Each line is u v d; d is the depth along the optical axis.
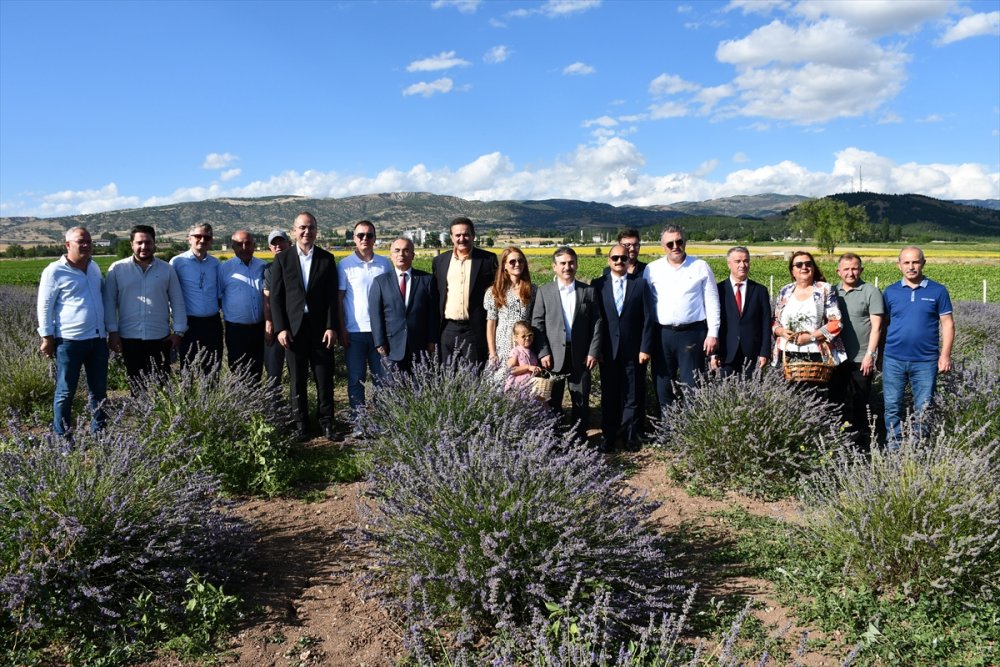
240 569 4.19
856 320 6.41
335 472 6.00
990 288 30.48
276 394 6.67
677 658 3.05
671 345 6.78
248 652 3.38
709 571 4.19
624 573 3.60
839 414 6.32
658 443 6.57
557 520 3.50
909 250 5.88
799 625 3.54
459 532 3.53
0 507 3.62
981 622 3.44
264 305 7.49
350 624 3.62
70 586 3.48
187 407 5.66
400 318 6.96
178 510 3.84
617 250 6.77
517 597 3.42
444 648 3.32
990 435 5.40
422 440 5.33
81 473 3.89
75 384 6.51
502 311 6.82
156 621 3.50
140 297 6.84
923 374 5.93
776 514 5.02
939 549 3.71
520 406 5.78
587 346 6.66
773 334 6.81
